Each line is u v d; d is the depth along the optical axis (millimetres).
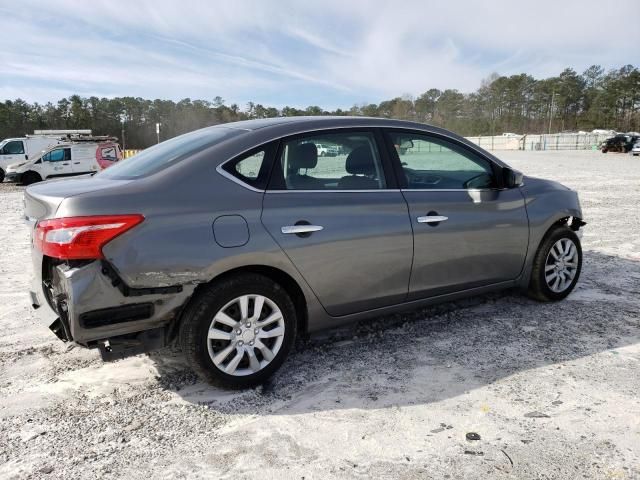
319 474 2287
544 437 2535
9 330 4062
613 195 12805
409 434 2584
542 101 113812
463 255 3791
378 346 3658
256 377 3049
